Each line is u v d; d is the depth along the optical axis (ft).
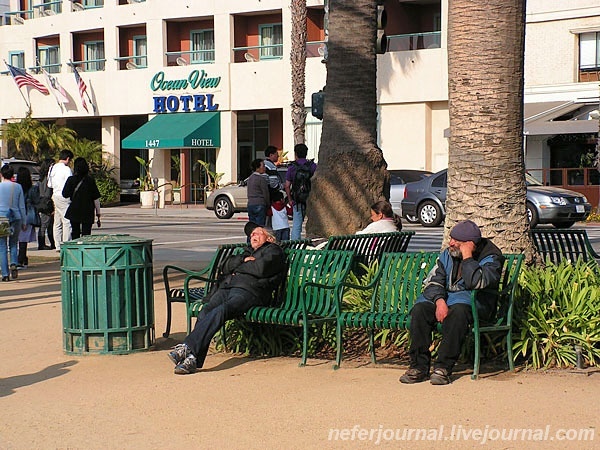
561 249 36.37
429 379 25.50
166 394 24.67
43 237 68.95
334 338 29.86
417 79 123.13
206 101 141.18
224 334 30.45
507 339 26.43
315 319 27.81
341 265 29.01
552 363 26.73
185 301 30.99
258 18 140.97
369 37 39.52
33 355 30.35
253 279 28.76
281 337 29.96
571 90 113.19
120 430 21.52
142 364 28.55
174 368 27.63
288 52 133.90
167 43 146.61
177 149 149.18
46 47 164.66
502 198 29.91
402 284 28.09
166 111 144.66
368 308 29.14
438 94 121.90
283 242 32.27
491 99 29.78
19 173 56.59
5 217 49.83
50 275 52.49
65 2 156.97
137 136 142.31
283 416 22.18
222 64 139.54
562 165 113.09
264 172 51.96
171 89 144.05
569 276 28.68
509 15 29.68
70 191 52.60
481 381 25.17
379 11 39.47
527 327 26.86
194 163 148.25
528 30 116.06
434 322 25.49
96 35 156.66
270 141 142.72
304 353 27.89
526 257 30.01
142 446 20.29
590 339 26.66
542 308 27.32
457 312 25.02
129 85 148.15
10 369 28.37
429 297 25.52
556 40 114.32
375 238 33.88
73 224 52.80
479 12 29.73
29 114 153.69
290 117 134.00
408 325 26.23
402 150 125.18
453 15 30.30
